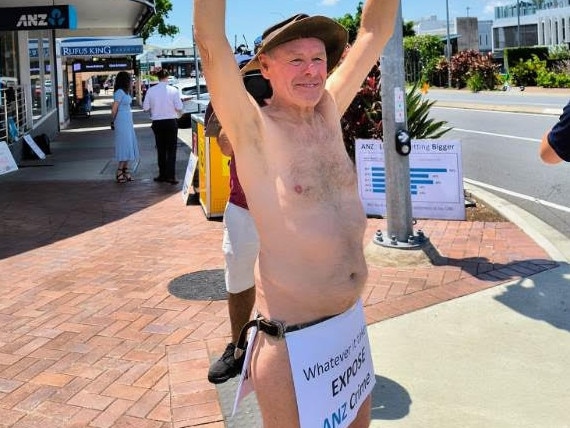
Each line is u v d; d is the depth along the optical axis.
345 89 2.28
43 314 4.88
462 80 45.09
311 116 2.02
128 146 11.19
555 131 2.57
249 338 2.11
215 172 8.02
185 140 19.06
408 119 8.31
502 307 4.64
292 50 1.91
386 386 3.57
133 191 10.37
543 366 3.75
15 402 3.53
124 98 11.04
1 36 15.54
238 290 3.48
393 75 5.73
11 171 12.87
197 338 4.32
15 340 4.38
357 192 2.11
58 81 25.33
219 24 1.80
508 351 3.95
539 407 3.31
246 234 3.41
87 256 6.56
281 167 1.91
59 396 3.58
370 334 4.25
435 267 5.61
